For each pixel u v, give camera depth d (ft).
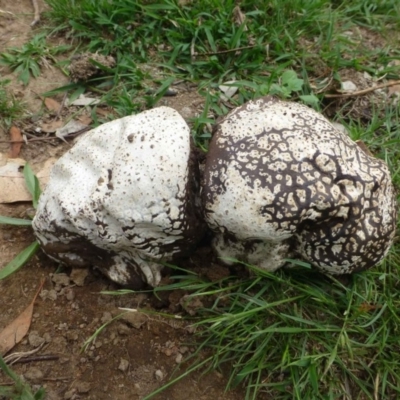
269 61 1.51
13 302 1.05
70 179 0.94
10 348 1.00
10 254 1.12
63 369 0.98
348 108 1.44
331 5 1.72
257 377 0.97
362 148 1.07
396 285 1.09
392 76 1.53
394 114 1.43
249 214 0.86
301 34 1.57
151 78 1.46
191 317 1.02
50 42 1.56
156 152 0.87
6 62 1.50
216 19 1.50
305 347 0.99
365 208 0.90
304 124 0.91
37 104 1.42
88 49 1.52
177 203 0.89
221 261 1.04
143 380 0.97
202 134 1.28
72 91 1.45
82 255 1.02
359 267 0.97
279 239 0.91
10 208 1.20
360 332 1.02
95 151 0.93
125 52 1.51
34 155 1.31
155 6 1.52
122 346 1.00
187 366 0.99
